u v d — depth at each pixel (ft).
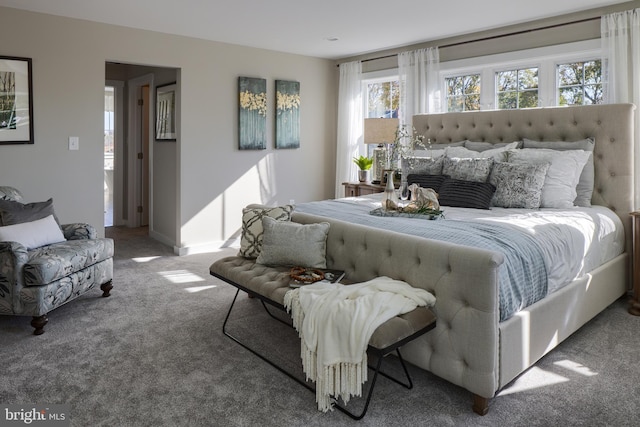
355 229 8.79
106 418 6.55
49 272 9.46
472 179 12.01
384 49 18.04
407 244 7.71
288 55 18.86
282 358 8.52
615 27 12.10
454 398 7.18
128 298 11.80
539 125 13.23
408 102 16.98
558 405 6.98
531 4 12.30
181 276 13.80
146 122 21.53
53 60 13.64
